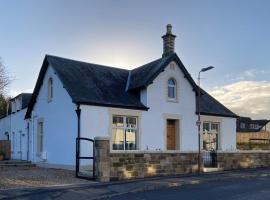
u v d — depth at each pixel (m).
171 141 23.73
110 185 14.67
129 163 16.92
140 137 21.88
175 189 14.41
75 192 13.05
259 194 12.82
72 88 20.56
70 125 20.45
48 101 23.28
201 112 25.14
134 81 23.77
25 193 12.55
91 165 19.73
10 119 32.75
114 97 21.81
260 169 21.94
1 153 28.53
